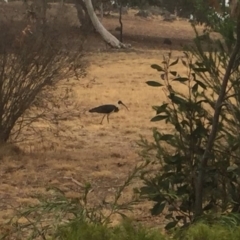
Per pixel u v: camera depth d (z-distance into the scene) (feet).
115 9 212.84
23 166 34.35
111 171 34.04
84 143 42.80
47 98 40.22
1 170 33.53
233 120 17.69
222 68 18.28
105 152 39.45
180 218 17.60
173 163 17.66
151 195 17.39
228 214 15.48
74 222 13.50
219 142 17.84
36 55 37.37
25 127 44.11
